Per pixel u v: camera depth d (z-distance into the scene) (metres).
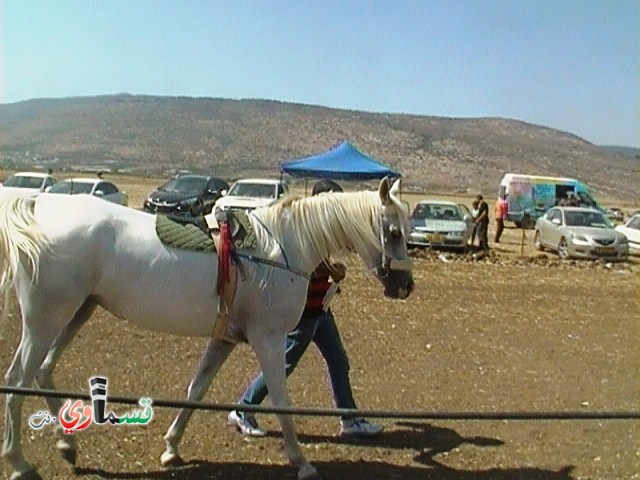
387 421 6.05
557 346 9.10
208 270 4.55
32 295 4.34
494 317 10.77
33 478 4.41
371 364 7.72
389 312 10.62
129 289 4.48
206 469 4.91
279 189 23.30
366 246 4.89
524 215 30.59
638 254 21.64
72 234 4.38
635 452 5.62
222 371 7.07
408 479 4.95
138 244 4.48
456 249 20.16
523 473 5.16
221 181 27.03
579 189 31.36
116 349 7.61
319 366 7.42
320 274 5.23
